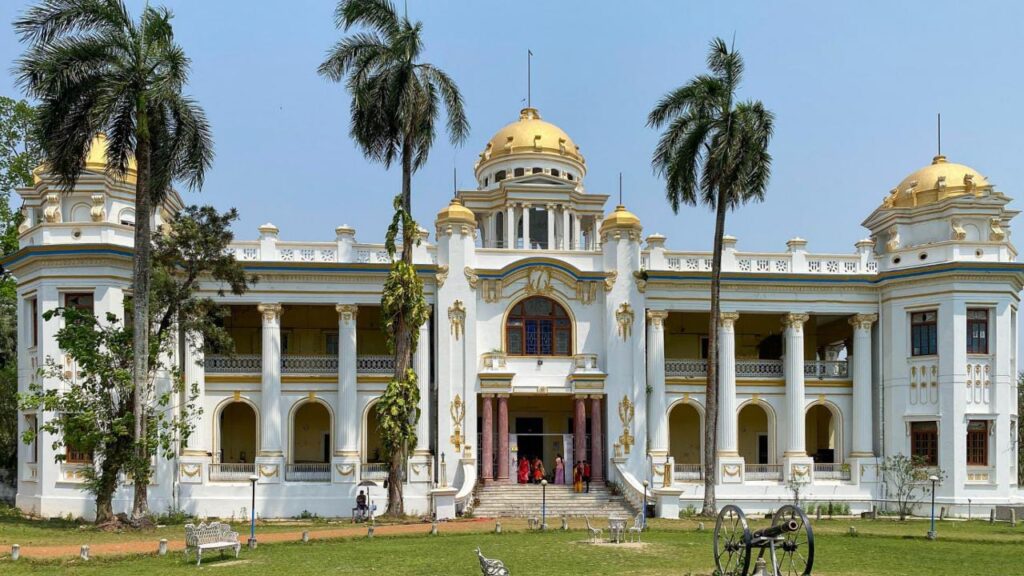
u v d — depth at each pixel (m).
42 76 31.38
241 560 24.66
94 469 34.66
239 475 41.94
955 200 44.72
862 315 46.53
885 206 47.78
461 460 42.88
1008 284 43.88
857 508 44.59
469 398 43.47
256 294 43.47
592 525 34.16
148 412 34.81
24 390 40.53
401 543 28.70
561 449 48.12
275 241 43.94
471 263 44.75
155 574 22.19
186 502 41.06
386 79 37.69
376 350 49.28
